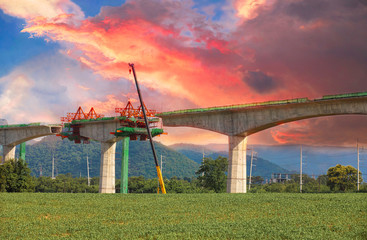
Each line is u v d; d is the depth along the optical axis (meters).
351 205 44.88
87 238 28.58
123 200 54.94
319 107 68.44
